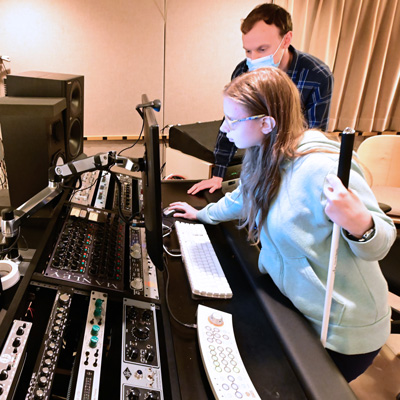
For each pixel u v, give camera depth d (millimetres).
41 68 2967
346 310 855
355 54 3422
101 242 1088
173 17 3051
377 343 919
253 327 884
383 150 2273
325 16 3168
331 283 777
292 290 905
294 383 740
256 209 949
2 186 1855
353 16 3223
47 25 2832
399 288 1495
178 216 1377
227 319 883
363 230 695
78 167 944
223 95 887
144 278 1005
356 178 751
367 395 1572
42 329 774
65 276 902
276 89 817
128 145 3430
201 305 912
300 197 812
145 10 2973
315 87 1508
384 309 924
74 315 844
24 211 886
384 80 3615
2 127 1177
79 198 1333
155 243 847
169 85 3303
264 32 1371
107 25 2945
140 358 768
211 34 3182
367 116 3697
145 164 895
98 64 3061
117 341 807
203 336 812
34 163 1237
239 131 874
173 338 832
